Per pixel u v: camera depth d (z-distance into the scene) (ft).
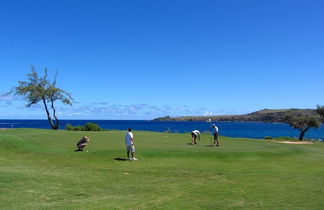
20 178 58.85
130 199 49.08
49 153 92.27
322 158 101.65
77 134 141.08
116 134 148.15
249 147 111.45
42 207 43.50
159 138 137.18
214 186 59.26
